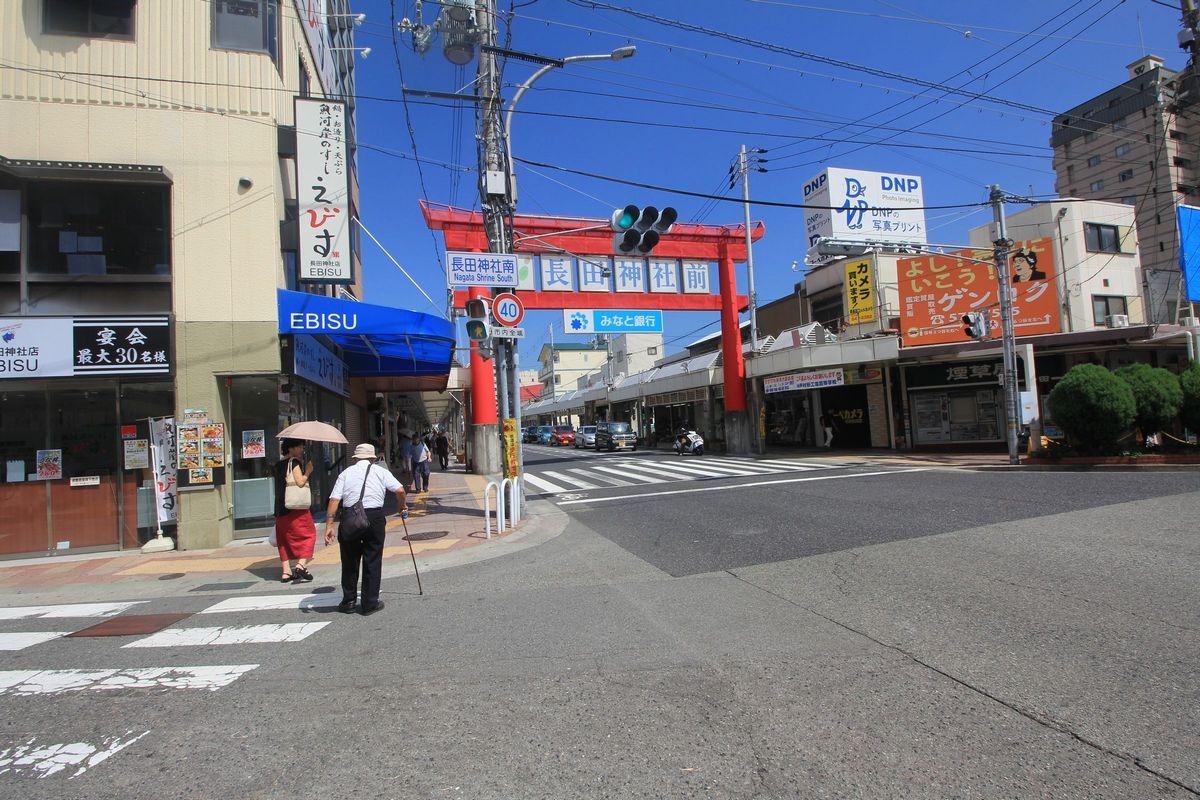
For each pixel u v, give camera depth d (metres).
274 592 7.48
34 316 9.71
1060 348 22.11
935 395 24.95
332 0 18.08
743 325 39.06
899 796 2.86
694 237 24.66
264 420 11.09
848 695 3.94
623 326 22.52
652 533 10.20
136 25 10.60
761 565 7.54
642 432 44.56
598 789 3.00
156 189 10.48
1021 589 5.98
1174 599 5.48
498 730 3.64
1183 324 22.59
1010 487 13.40
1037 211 25.77
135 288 10.26
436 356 16.08
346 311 11.02
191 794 3.05
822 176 29.28
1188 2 16.11
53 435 10.02
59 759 3.43
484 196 12.37
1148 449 16.23
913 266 24.08
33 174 9.64
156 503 10.23
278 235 11.05
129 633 5.85
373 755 3.39
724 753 3.30
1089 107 52.75
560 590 6.93
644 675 4.38
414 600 6.78
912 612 5.49
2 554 9.66
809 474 18.33
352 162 18.28
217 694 4.30
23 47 10.17
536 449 47.59
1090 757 3.12
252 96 10.95
